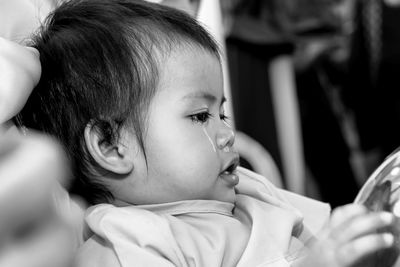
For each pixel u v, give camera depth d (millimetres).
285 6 2086
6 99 766
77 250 785
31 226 336
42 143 352
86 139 836
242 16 2061
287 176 2119
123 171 834
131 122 827
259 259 775
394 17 2158
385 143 2227
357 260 619
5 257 328
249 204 871
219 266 769
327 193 2197
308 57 2141
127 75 829
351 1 2164
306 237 875
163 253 753
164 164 827
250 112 2070
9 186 328
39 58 858
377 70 2184
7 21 927
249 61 2070
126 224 774
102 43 852
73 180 867
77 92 841
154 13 883
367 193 698
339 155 2191
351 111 2211
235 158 863
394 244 621
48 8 1012
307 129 2158
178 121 826
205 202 840
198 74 842
